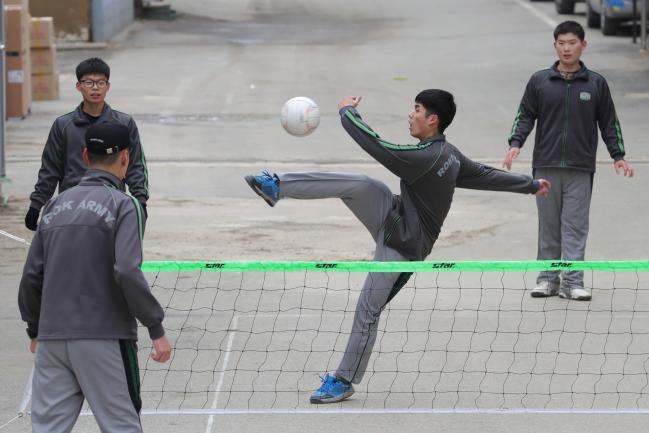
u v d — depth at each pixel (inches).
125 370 503.8
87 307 495.2
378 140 634.8
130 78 2605.8
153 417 644.7
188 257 1069.8
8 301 917.8
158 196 1405.0
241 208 1334.9
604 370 733.3
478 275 1004.6
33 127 1942.7
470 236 1175.0
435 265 648.4
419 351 773.9
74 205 503.2
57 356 497.4
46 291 499.5
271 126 1962.4
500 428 629.6
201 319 854.5
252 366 741.3
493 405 668.1
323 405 668.1
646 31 2974.9
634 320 852.0
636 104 2130.9
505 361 751.7
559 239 922.1
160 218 1267.2
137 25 3752.5
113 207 501.0
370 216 666.8
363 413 652.7
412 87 2431.1
